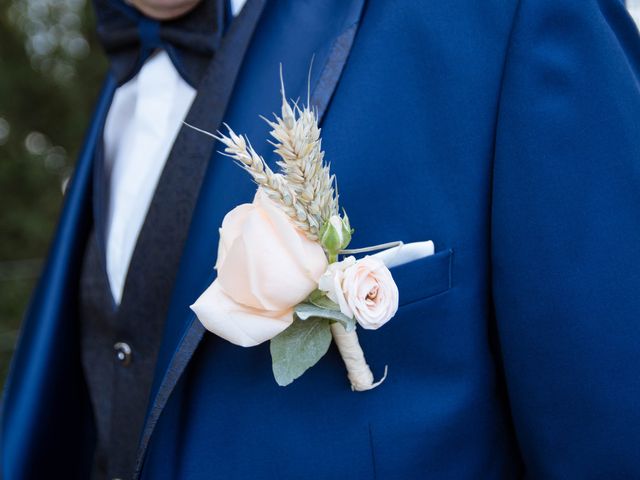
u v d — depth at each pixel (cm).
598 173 44
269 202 40
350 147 47
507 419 51
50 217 223
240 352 48
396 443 47
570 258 44
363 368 45
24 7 214
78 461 67
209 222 48
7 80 215
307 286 40
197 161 51
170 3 55
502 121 46
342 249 41
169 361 48
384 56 48
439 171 47
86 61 221
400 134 48
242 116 49
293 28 50
